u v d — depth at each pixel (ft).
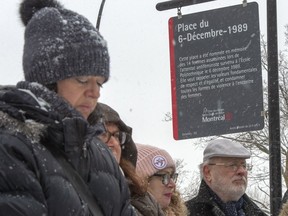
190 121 19.66
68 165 6.56
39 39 6.91
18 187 5.88
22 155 6.04
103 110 10.06
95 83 7.03
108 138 10.02
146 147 12.67
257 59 18.98
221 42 19.39
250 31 19.07
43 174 6.12
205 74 19.57
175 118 19.88
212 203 15.52
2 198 5.77
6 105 6.22
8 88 6.56
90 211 6.59
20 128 6.17
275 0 19.19
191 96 19.70
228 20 19.33
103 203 6.95
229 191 15.57
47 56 6.81
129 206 7.52
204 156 16.12
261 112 18.85
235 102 19.12
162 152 12.65
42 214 5.87
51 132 6.44
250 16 19.07
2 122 6.15
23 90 6.37
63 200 6.18
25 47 7.11
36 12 7.22
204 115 19.48
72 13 7.11
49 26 6.93
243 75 19.11
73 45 6.83
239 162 15.76
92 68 6.91
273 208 18.21
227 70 19.30
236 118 19.07
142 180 10.11
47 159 6.23
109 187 7.08
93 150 7.13
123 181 7.52
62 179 6.29
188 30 19.83
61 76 6.81
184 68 19.85
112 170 7.36
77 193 6.48
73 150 6.53
